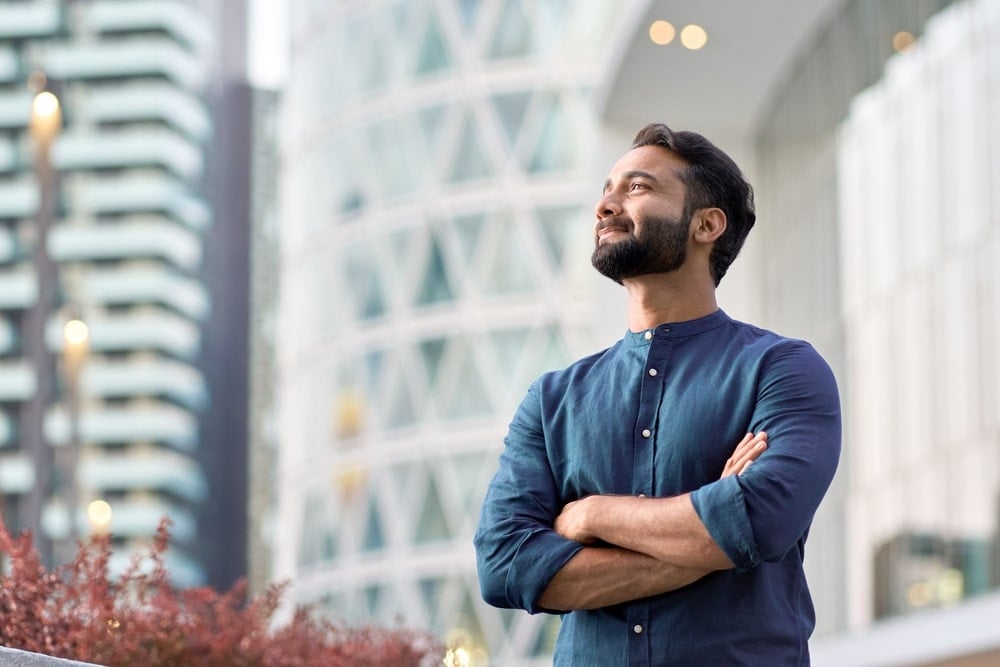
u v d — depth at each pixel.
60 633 7.06
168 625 7.83
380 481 54.44
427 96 56.41
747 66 30.45
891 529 28.69
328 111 60.03
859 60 30.50
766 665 4.41
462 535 52.34
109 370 127.12
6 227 128.50
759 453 4.47
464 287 53.91
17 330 125.56
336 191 58.94
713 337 4.77
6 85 130.75
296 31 63.88
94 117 130.62
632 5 29.11
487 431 52.69
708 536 4.33
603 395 4.78
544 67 54.31
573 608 4.54
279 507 60.56
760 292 34.97
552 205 53.19
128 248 128.25
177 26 131.62
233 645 8.30
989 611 23.94
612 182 4.93
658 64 30.36
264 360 122.88
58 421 123.62
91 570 7.41
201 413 127.56
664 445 4.62
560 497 4.82
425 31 57.12
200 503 125.56
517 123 54.25
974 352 25.81
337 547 55.62
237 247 131.38
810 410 4.55
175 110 130.50
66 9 132.12
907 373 28.41
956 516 26.16
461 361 53.44
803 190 32.84
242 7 134.75
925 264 27.78
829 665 28.94
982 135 25.78
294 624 9.45
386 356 55.47
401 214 56.06
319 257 59.00
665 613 4.45
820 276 32.31
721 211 4.86
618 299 31.36
